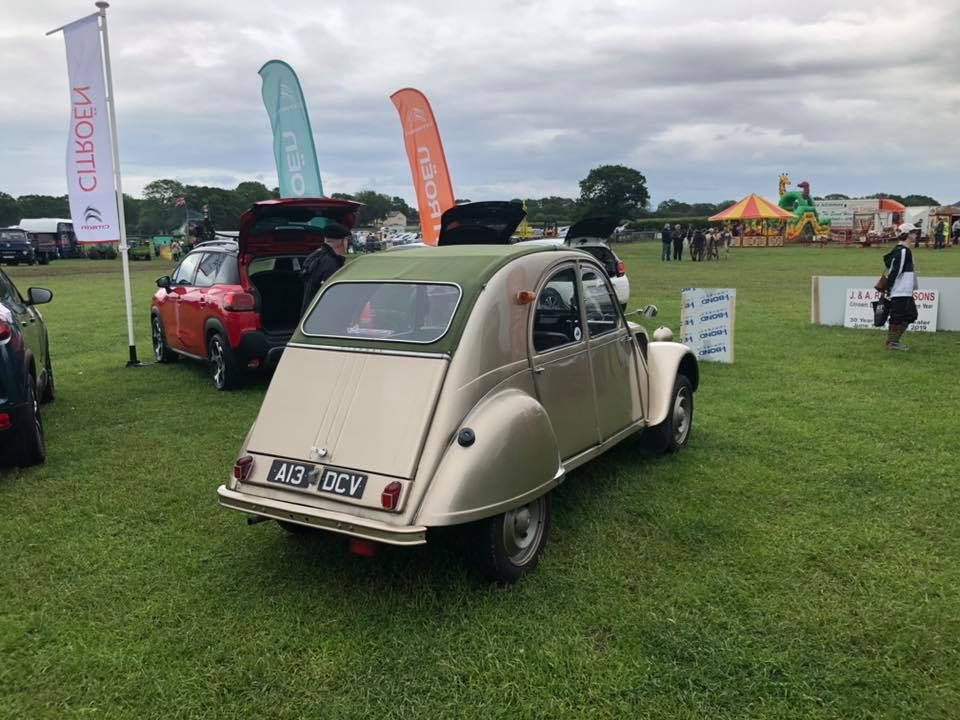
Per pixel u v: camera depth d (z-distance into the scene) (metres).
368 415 3.71
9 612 3.72
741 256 40.88
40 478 5.63
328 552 4.32
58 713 2.96
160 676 3.18
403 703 2.98
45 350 7.78
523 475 3.72
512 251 4.34
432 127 14.58
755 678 3.09
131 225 107.12
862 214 61.97
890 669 3.15
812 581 3.90
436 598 3.75
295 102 13.78
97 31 9.49
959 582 3.86
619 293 13.43
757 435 6.49
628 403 5.18
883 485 5.24
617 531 4.53
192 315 8.93
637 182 103.94
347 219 8.31
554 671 3.16
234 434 6.80
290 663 3.25
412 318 3.97
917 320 12.38
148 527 4.73
